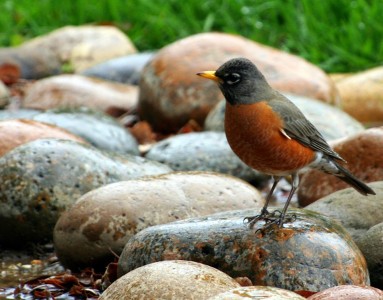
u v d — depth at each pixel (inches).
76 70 803.4
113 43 813.9
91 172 460.1
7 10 878.4
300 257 359.6
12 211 451.8
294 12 799.7
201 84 644.7
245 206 434.3
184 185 434.0
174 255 368.8
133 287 330.6
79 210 420.5
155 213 418.3
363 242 396.5
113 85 715.4
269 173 389.7
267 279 357.4
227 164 553.0
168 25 829.8
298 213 386.0
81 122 579.5
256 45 678.5
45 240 456.8
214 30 820.0
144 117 674.2
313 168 398.6
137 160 490.3
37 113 619.2
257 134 377.1
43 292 398.3
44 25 875.4
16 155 459.2
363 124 697.0
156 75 661.3
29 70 800.9
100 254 416.5
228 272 362.3
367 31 775.7
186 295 323.3
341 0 796.0
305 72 659.4
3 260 449.1
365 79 706.2
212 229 373.1
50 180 452.1
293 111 384.5
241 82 380.2
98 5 868.6
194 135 575.8
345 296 320.5
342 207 433.4
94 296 396.2
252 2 818.8
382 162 485.1
